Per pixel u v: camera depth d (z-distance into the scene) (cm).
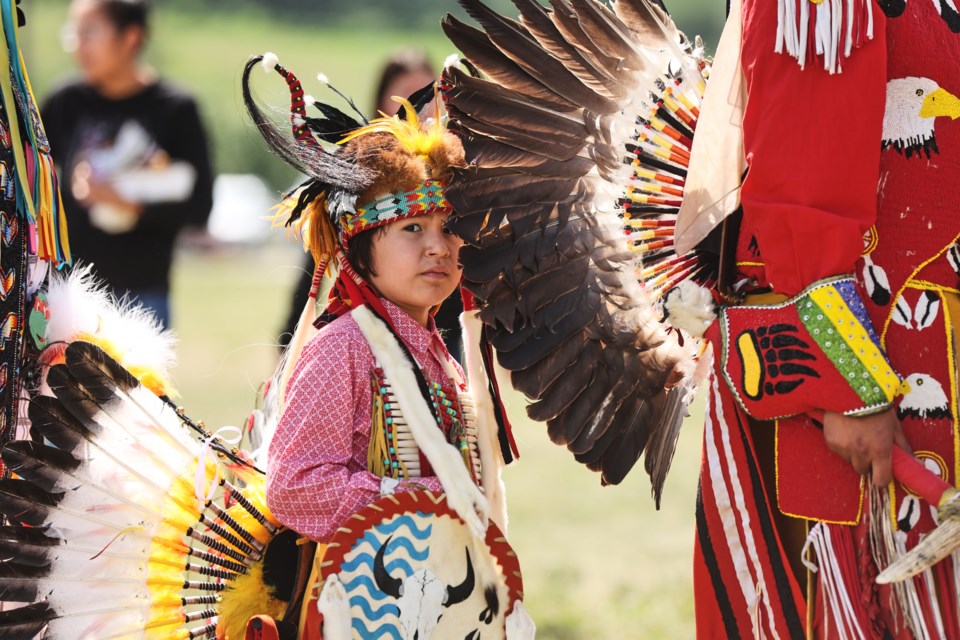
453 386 750
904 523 632
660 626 1124
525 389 698
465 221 684
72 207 1545
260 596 711
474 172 685
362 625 665
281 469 689
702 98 693
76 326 731
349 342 709
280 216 779
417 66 1220
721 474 675
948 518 598
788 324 628
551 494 1603
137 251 1544
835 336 616
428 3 7056
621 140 707
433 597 675
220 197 4069
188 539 707
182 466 709
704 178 663
